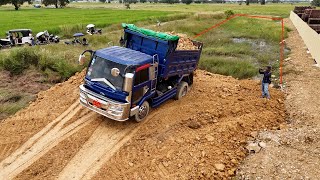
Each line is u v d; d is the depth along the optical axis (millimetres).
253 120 12164
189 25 36438
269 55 23297
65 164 9242
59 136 10562
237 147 10523
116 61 10406
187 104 13398
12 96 13469
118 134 10867
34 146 9953
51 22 44094
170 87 12961
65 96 13625
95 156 9672
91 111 12359
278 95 15047
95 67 10836
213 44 27266
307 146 10273
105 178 8719
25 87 14719
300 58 22094
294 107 13680
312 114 12734
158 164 9328
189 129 11422
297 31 34781
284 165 9227
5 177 8586
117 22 43594
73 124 11375
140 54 11258
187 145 10297
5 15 55531
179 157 9641
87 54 20344
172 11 71688
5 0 73312
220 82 16547
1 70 16297
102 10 75750
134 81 10312
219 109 12938
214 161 9570
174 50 11953
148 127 11383
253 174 9000
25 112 12172
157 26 36344
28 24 41094
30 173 8805
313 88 15734
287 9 87312
